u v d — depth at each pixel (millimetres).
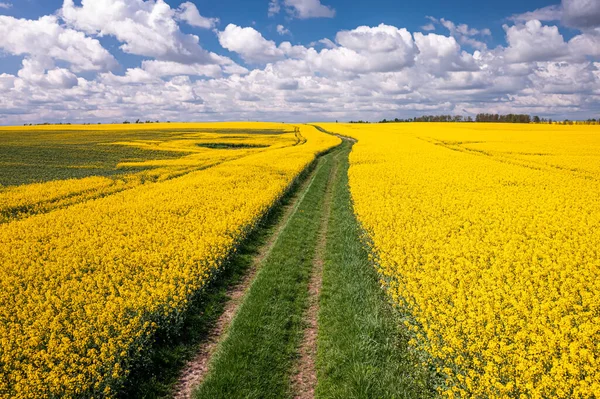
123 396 6145
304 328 8062
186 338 7738
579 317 6574
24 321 7438
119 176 27219
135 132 81438
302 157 33938
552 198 15469
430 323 6680
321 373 6551
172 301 8086
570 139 46188
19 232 12938
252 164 29500
